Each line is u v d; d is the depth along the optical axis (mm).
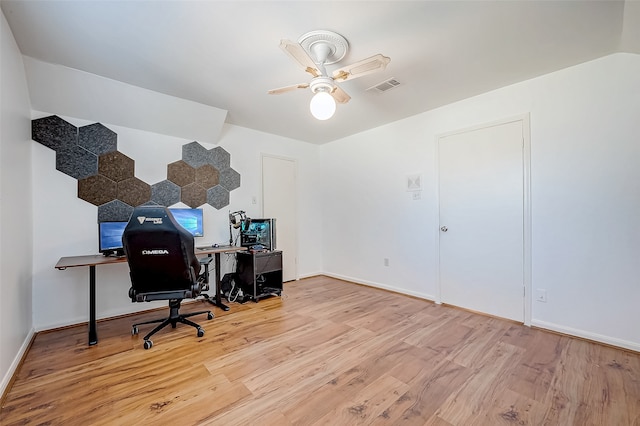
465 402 1578
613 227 2230
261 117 3598
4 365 1670
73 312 2705
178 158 3391
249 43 2020
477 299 3012
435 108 3340
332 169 4773
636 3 1629
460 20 1798
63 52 2131
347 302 3391
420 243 3535
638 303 2125
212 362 2010
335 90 2213
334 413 1493
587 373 1850
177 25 1815
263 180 4223
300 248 4680
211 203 3680
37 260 2529
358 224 4344
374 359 2045
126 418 1459
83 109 2713
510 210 2770
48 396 1633
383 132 3957
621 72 2186
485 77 2584
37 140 2543
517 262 2725
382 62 1881
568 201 2436
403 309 3131
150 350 2189
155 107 2963
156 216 2166
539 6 1674
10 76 1880
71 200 2711
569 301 2430
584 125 2350
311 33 1897
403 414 1484
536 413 1488
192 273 2373
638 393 1639
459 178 3146
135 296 2318
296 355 2107
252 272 3420
